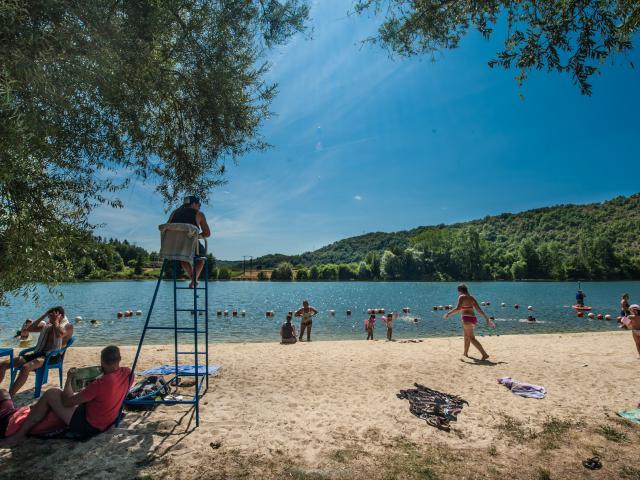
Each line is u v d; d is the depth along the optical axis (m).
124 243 99.81
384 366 9.09
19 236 4.31
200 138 6.00
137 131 5.25
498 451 4.57
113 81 4.37
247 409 5.93
